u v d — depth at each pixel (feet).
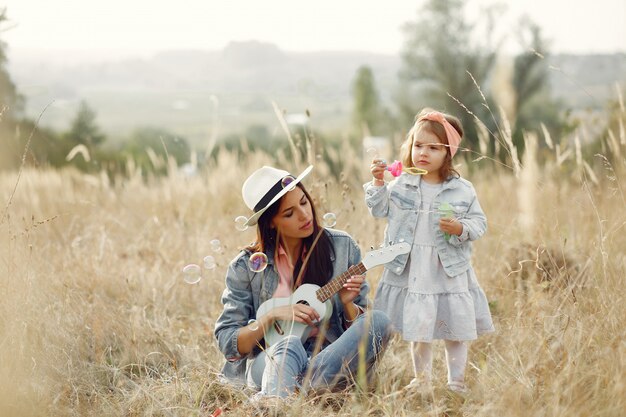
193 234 20.24
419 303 11.14
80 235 20.94
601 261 12.85
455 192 11.56
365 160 22.79
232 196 24.22
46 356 11.75
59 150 33.99
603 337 10.78
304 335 10.94
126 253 18.69
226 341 10.87
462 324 11.07
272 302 10.97
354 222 17.16
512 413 9.13
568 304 11.75
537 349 10.32
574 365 10.03
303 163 18.35
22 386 10.47
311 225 10.94
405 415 9.71
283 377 10.02
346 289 11.00
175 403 10.55
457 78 55.72
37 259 15.38
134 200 25.91
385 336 10.67
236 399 10.41
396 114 64.44
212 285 16.25
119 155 41.34
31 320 12.37
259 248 11.24
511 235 16.39
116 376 11.87
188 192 24.26
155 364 12.50
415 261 11.34
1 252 13.58
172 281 16.28
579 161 15.47
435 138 11.36
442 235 11.28
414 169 11.35
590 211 15.60
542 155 19.48
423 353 11.43
